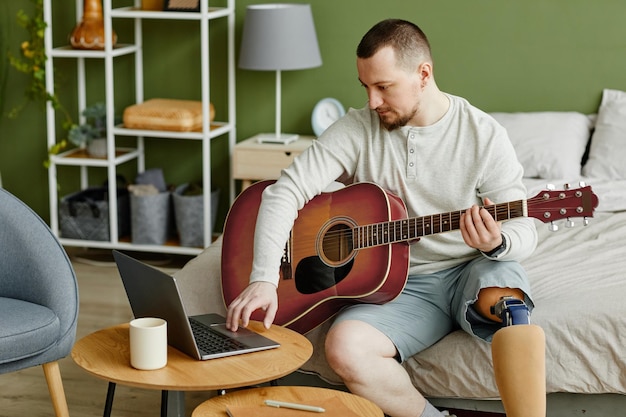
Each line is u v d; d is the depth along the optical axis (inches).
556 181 153.6
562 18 171.5
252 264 103.2
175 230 189.8
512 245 94.0
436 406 103.0
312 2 181.9
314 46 175.2
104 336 88.5
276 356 84.0
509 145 101.0
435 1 176.9
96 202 184.1
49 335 100.7
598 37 170.4
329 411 75.2
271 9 171.5
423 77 99.3
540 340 79.5
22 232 106.6
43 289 104.6
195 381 77.7
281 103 187.9
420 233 97.4
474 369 98.5
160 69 191.8
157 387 77.1
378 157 103.5
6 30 195.3
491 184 100.3
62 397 105.5
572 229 132.9
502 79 176.6
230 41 184.4
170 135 177.5
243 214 106.7
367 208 100.7
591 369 97.0
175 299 81.2
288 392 79.4
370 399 93.9
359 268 100.3
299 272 102.0
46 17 180.2
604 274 110.0
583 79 172.6
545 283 109.3
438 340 101.3
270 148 175.0
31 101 197.3
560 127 163.2
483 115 101.5
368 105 105.5
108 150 181.0
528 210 91.4
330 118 182.7
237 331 90.4
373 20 180.1
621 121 160.7
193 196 181.0
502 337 80.1
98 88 195.2
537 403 77.7
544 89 174.9
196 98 191.5
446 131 101.1
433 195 102.0
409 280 104.2
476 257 103.2
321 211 102.6
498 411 100.8
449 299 102.4
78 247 199.2
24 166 200.8
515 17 173.6
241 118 190.2
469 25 176.1
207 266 112.6
